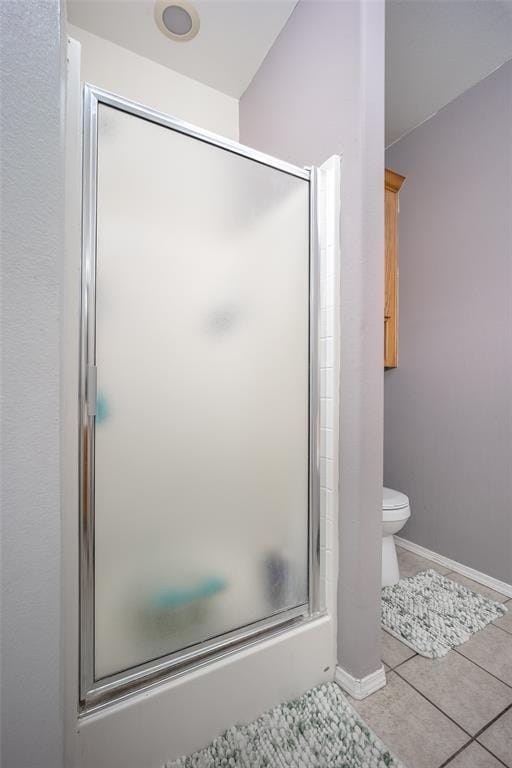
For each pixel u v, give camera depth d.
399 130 2.17
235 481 1.04
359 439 1.10
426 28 1.51
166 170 0.93
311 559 1.17
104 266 0.84
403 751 0.94
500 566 1.75
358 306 1.10
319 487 1.20
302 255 1.19
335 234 1.17
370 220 1.11
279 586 1.12
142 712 0.86
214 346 1.00
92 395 0.82
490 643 1.36
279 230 1.13
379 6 1.12
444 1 1.40
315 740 0.96
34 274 0.53
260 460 1.09
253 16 1.47
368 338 1.11
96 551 0.83
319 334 1.21
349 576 1.14
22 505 0.52
